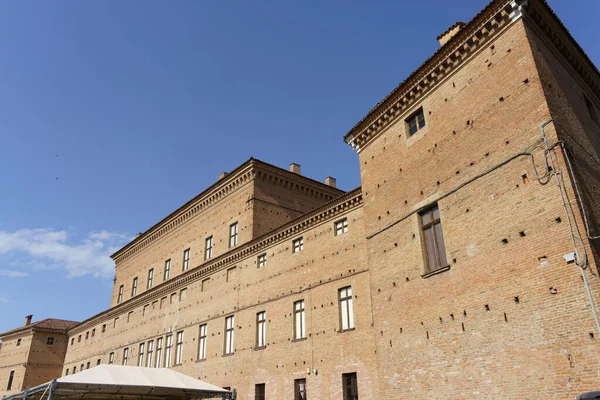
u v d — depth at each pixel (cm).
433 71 2258
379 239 2402
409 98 2400
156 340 4572
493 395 1647
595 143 1980
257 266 3512
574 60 2116
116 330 5456
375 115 2592
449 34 2569
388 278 2273
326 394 2605
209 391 2614
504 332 1667
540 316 1570
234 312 3597
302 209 4306
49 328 7231
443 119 2180
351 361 2522
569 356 1459
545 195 1652
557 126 1698
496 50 1986
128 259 5984
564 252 1548
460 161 2030
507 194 1788
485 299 1766
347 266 2744
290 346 2948
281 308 3136
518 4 1889
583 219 1530
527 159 1744
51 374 7069
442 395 1833
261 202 4022
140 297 5056
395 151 2441
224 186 4381
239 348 3406
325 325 2756
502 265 1736
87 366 5912
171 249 5044
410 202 2252
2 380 7262
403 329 2103
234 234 4125
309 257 3047
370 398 2361
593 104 2200
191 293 4262
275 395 2939
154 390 2470
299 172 4669
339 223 2941
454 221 1983
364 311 2548
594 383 1381
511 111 1852
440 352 1891
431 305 1992
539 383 1520
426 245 2131
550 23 2002
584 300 1459
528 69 1822
